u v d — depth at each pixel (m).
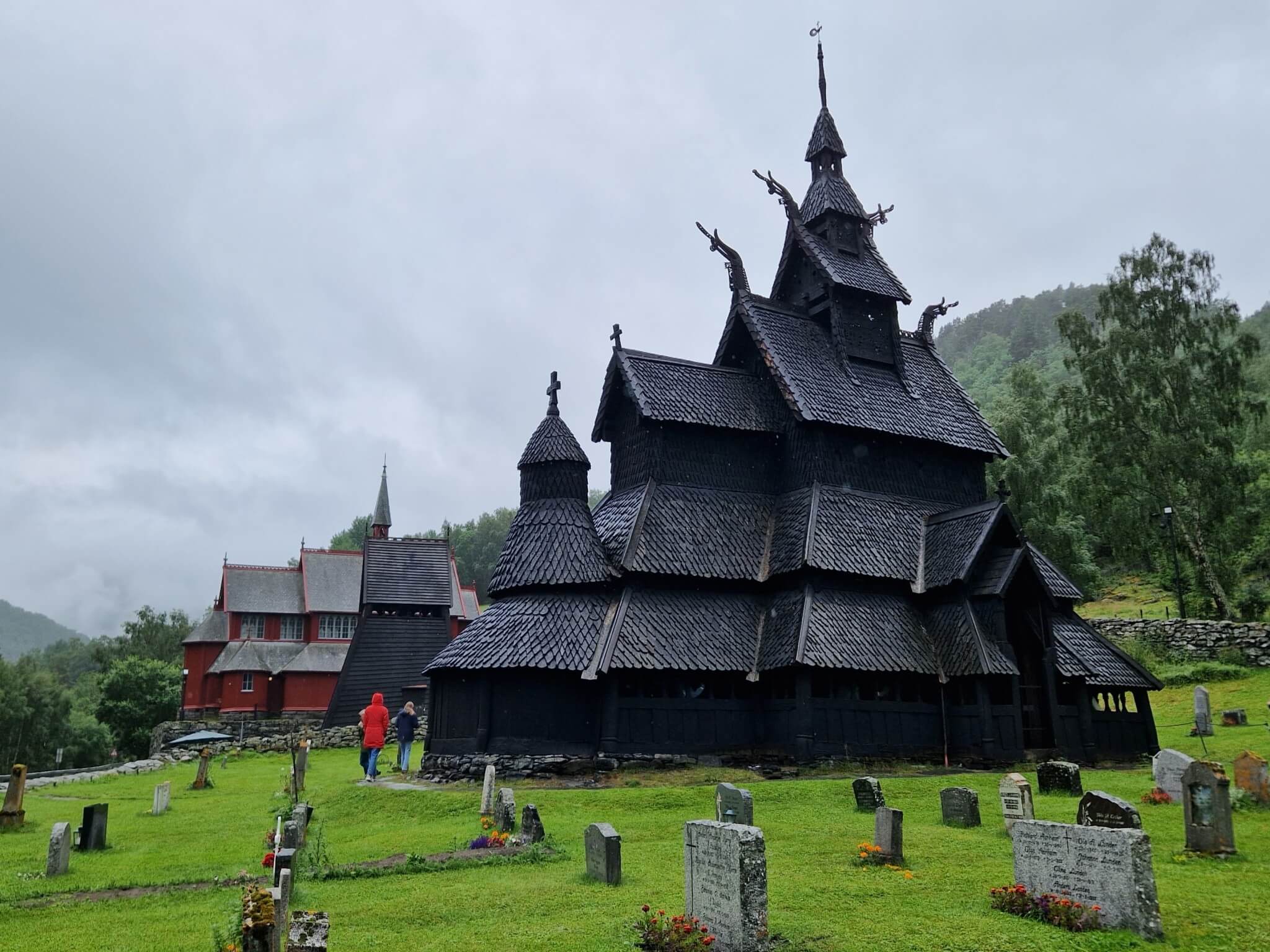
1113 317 59.19
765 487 37.34
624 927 13.08
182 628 139.88
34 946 13.41
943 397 41.00
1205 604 58.34
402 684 64.88
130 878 18.47
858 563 34.00
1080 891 13.04
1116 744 33.97
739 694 32.75
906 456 38.44
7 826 26.56
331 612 85.38
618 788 27.12
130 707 94.25
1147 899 12.28
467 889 15.93
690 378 37.31
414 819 25.22
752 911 12.06
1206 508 55.62
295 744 54.53
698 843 13.21
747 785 26.48
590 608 32.31
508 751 30.48
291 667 81.06
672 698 31.70
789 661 30.92
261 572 87.94
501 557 34.12
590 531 33.97
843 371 38.38
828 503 35.22
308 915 10.96
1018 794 19.23
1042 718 33.38
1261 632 47.22
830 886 15.08
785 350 37.62
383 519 98.00
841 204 41.09
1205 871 15.32
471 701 31.53
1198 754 30.14
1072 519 70.38
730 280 39.81
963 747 32.81
